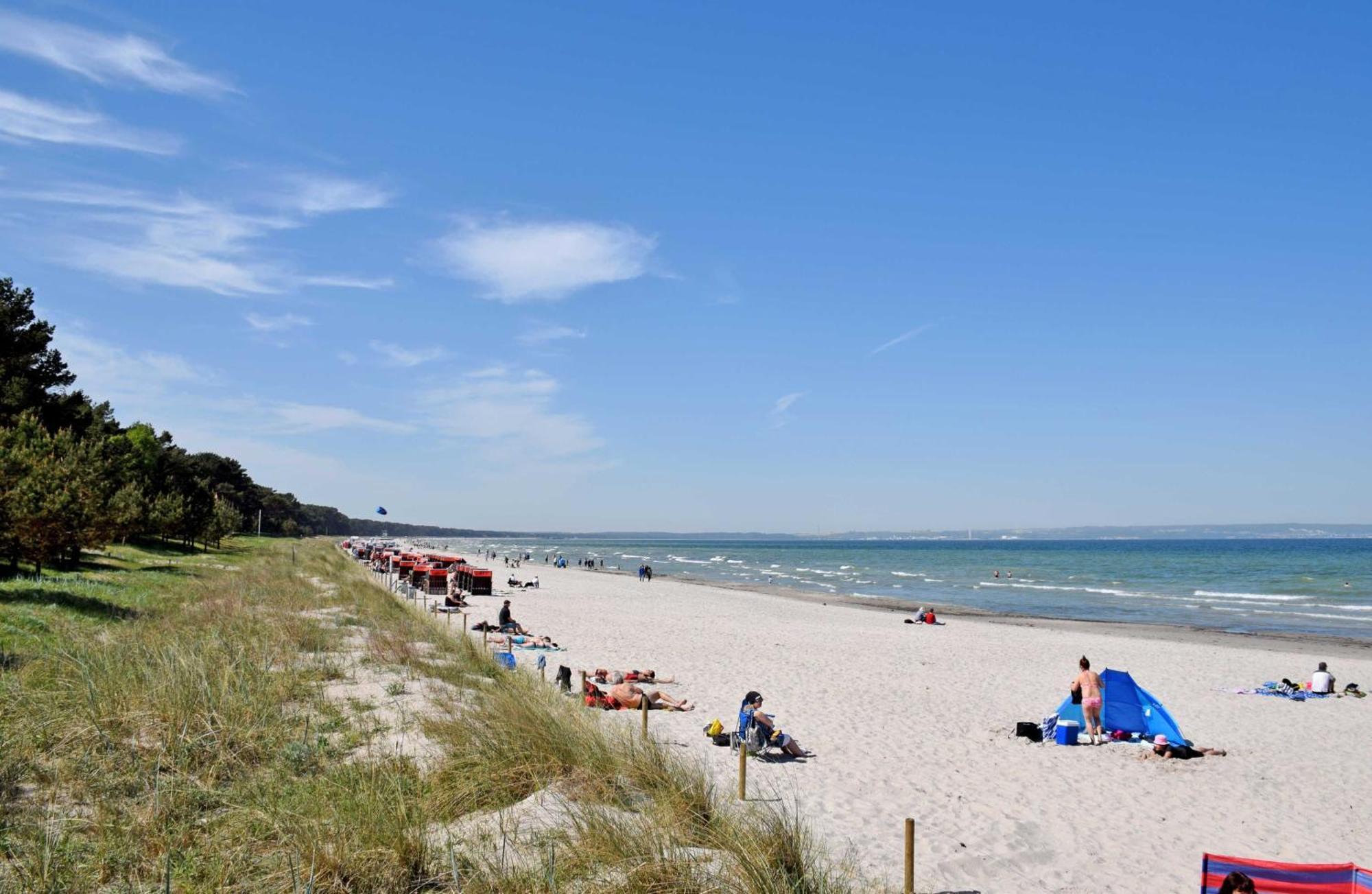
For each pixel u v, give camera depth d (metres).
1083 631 35.88
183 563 44.81
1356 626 39.50
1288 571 89.69
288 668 13.43
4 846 6.62
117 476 44.53
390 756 9.34
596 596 48.38
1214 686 21.91
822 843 8.77
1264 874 7.35
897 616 40.50
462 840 7.38
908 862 7.56
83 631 15.51
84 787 7.97
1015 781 12.63
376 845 6.99
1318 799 12.31
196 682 10.83
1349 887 7.24
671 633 29.91
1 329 40.47
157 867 6.58
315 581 38.94
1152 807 11.68
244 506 134.88
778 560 135.00
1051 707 18.27
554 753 9.48
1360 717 18.05
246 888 6.31
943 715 17.17
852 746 14.33
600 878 6.62
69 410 43.06
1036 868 9.26
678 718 15.86
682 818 8.06
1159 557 132.38
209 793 8.15
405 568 51.12
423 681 14.27
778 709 17.17
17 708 9.65
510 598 44.34
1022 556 146.38
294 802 7.89
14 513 25.52
